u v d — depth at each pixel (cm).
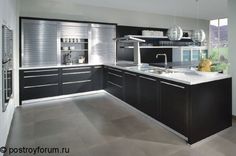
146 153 246
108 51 589
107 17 618
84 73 551
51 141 280
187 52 770
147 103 357
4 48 258
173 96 291
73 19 565
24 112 412
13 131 314
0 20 238
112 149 257
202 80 271
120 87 464
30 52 477
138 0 520
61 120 365
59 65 518
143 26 695
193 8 620
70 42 550
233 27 364
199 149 255
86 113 404
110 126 335
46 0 525
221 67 321
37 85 486
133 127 329
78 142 277
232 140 281
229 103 320
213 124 294
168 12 683
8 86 300
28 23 468
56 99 516
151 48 722
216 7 601
